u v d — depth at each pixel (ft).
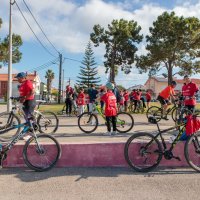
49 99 189.57
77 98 64.18
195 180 21.59
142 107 79.51
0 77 238.68
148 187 20.24
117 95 63.21
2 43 146.41
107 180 21.56
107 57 214.90
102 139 34.83
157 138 23.91
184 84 42.29
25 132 23.84
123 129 39.34
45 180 21.56
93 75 277.23
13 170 23.73
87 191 19.54
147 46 174.09
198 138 23.91
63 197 18.61
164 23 170.50
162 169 24.09
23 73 32.24
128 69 217.77
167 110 47.75
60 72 156.56
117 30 208.54
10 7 72.38
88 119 39.83
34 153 23.80
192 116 23.97
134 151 24.03
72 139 34.91
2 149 23.43
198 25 169.48
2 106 117.91
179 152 24.76
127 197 18.58
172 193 19.25
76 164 24.77
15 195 18.92
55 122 37.55
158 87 317.42
